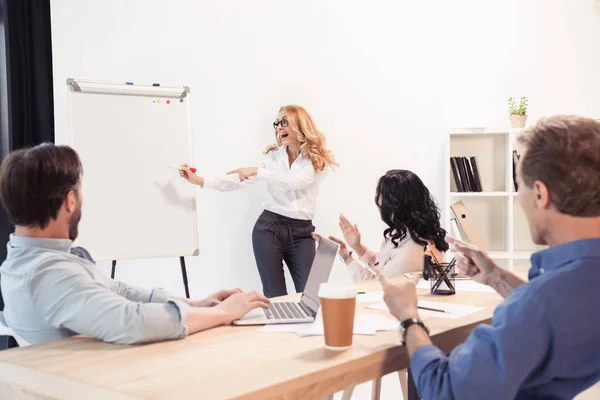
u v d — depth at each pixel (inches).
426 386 45.3
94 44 157.2
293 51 168.4
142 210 138.2
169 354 51.9
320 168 154.1
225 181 148.3
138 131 138.3
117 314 55.1
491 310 67.9
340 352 51.9
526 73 169.0
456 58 169.8
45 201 56.8
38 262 56.8
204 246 165.9
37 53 147.9
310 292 70.2
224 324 63.5
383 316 65.5
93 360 50.7
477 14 169.3
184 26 162.4
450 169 160.9
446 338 58.4
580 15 168.4
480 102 169.8
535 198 44.9
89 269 61.1
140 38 159.8
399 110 170.9
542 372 42.6
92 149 134.0
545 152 43.6
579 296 41.5
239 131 166.6
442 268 79.4
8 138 143.7
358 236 100.8
